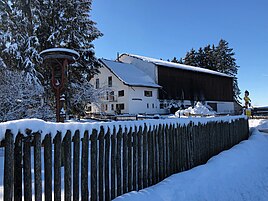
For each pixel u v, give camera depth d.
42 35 15.96
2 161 4.98
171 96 37.69
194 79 41.97
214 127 7.29
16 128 2.50
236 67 64.19
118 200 3.38
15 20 14.93
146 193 3.69
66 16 16.55
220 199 4.10
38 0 15.77
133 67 38.75
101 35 18.33
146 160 4.20
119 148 3.69
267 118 22.16
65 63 6.57
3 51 13.56
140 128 4.11
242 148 7.77
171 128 5.03
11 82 10.27
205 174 4.90
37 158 2.64
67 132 2.97
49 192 2.75
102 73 35.88
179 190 4.01
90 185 3.30
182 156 5.36
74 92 15.77
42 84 14.23
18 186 2.52
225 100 47.44
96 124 3.35
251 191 4.54
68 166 2.96
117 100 33.31
